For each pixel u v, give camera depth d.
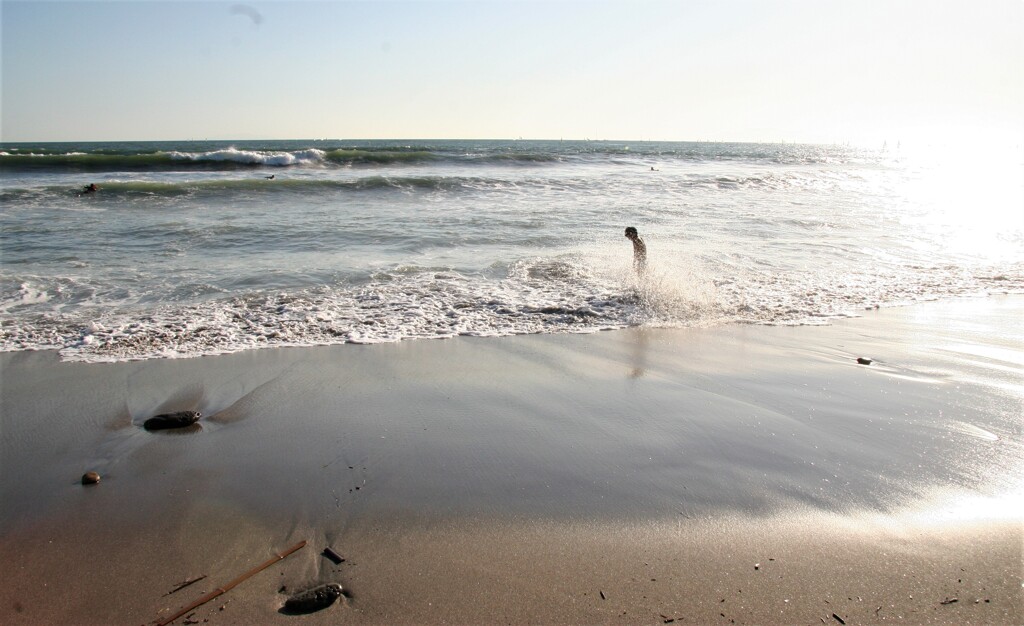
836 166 39.56
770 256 11.94
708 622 2.67
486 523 3.46
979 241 14.11
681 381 5.78
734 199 20.30
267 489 3.85
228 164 25.73
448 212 16.09
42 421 4.88
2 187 17.36
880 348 6.82
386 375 5.91
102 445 4.49
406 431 4.68
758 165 37.94
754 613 2.73
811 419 4.89
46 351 6.55
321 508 3.63
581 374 5.96
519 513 3.55
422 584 2.94
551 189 20.94
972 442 4.48
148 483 3.95
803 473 4.01
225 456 4.30
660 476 3.98
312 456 4.29
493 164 30.98
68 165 23.19
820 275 10.52
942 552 3.16
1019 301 9.03
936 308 8.60
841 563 3.08
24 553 3.24
